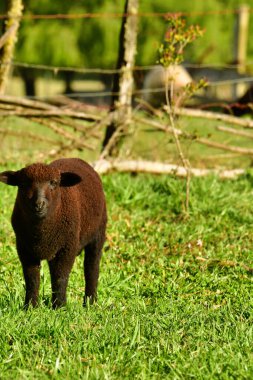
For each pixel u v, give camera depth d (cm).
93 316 1597
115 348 1413
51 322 1505
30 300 1680
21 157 3100
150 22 7744
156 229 2417
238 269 2078
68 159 1841
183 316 1625
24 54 7794
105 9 7819
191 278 2017
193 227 2417
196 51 7600
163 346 1430
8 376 1293
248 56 8331
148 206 2644
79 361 1346
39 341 1449
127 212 2562
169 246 2291
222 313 1670
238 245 2300
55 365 1319
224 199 2648
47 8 7756
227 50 8069
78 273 2011
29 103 2903
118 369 1331
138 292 1877
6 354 1392
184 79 4097
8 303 1669
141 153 3253
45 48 7806
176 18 2584
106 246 2245
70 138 3136
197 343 1435
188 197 2567
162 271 2062
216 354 1383
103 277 1980
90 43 7844
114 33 7819
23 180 1591
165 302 1766
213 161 3384
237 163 3506
